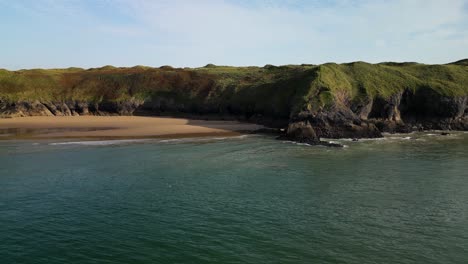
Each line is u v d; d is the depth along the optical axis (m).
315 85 91.81
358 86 99.12
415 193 37.97
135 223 29.92
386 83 101.12
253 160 53.22
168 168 47.78
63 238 27.27
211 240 26.94
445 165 50.50
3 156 54.09
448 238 27.55
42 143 66.25
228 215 31.66
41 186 39.34
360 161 52.94
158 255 24.81
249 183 41.16
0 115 114.12
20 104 119.50
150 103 124.00
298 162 52.03
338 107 85.81
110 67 164.75
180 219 30.77
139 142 68.75
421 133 88.44
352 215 31.86
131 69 155.00
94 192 37.59
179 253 25.06
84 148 61.47
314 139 72.56
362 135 79.25
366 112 94.62
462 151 61.62
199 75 132.88
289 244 26.41
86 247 25.94
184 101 120.88
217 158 54.44
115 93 128.25
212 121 105.25
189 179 42.59
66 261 24.08
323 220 30.72
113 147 62.81
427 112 98.19
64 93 128.25
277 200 35.56
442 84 101.69
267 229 28.86
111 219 30.73
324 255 24.92
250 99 107.88
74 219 30.72
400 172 46.44
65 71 154.88
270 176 44.12
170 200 35.34
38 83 130.12
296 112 84.25
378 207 33.84
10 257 24.52
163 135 77.94
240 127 91.62
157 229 28.80
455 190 39.00
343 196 36.88
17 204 33.97
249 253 25.09
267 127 92.88
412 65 120.38
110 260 24.22
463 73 112.38
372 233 28.31
